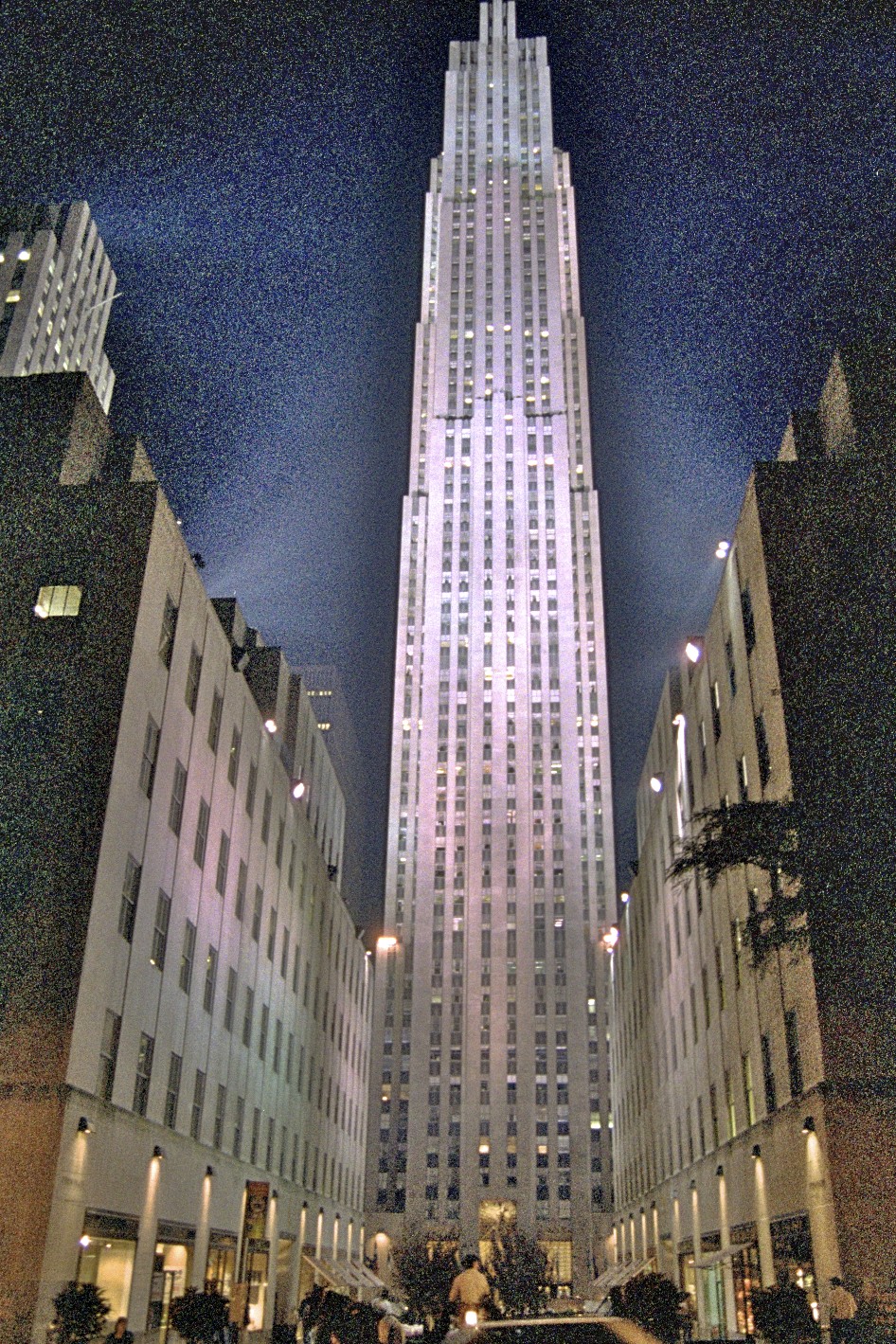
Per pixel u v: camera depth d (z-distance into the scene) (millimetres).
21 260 118000
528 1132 119062
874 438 33062
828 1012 26547
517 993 125500
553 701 139625
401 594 159875
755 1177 33781
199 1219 36312
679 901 49375
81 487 33719
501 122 176125
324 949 61625
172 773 34625
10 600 32344
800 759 29266
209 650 39062
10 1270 24203
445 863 133125
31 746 30016
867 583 31406
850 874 27453
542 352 159500
